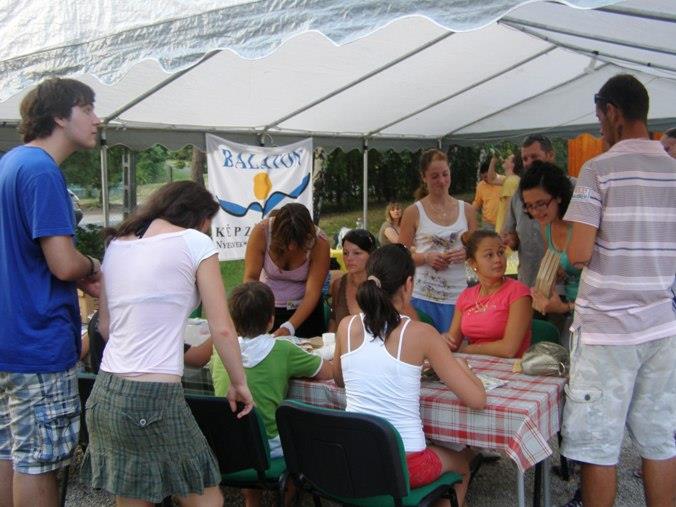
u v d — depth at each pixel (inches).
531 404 98.3
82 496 149.3
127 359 89.0
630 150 100.3
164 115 210.5
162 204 94.7
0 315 94.4
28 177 91.8
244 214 242.7
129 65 111.3
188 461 90.4
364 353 101.0
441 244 175.0
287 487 122.6
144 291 89.0
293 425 99.9
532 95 246.4
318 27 90.3
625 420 103.6
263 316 115.3
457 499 106.1
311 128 254.8
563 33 162.4
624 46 162.9
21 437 95.5
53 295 95.5
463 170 543.5
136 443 88.3
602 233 101.3
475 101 247.0
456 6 80.5
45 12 124.1
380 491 93.7
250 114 222.4
